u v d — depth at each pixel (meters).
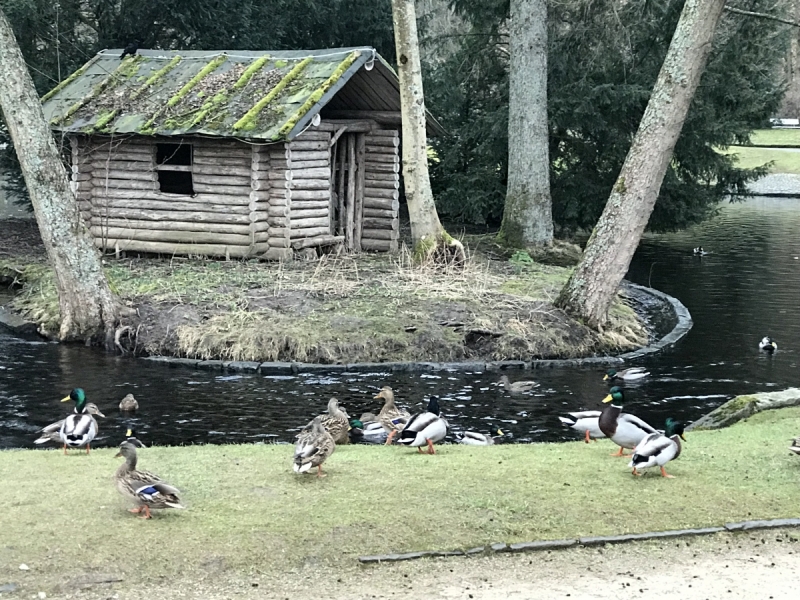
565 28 31.55
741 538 8.72
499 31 34.09
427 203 23.27
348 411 14.74
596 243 19.03
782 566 8.12
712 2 17.36
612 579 7.85
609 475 10.17
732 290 25.42
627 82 30.06
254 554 8.14
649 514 9.12
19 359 17.27
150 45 31.98
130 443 8.88
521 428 14.16
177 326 17.89
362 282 20.91
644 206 18.69
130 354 17.66
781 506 9.36
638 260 30.38
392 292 20.00
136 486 8.62
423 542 8.46
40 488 9.62
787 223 39.94
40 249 25.77
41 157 17.77
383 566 8.06
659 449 9.90
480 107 33.72
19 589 7.54
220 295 19.20
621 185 18.72
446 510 9.05
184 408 14.77
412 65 22.75
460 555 8.29
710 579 7.85
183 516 8.84
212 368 16.83
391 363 17.05
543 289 21.31
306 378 16.42
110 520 8.73
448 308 19.06
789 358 18.44
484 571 7.98
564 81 30.78
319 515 8.88
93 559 8.00
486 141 31.33
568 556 8.30
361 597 7.49
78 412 12.80
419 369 17.03
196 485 9.71
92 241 18.36
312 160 23.52
